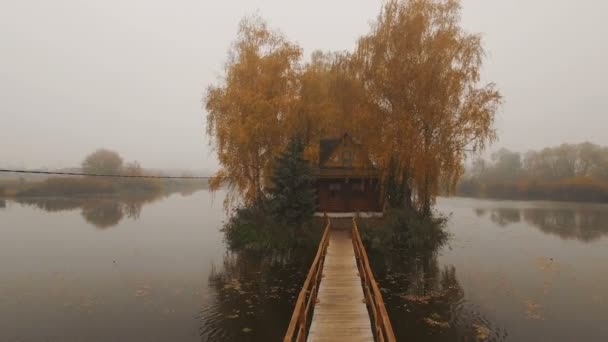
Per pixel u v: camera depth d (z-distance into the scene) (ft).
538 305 49.24
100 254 77.56
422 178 79.15
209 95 85.46
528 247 83.30
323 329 34.81
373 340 32.63
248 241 80.89
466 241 89.76
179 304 49.93
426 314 46.50
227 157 81.71
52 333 41.57
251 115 81.10
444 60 76.43
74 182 222.28
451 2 78.95
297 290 54.90
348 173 96.32
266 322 44.47
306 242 78.48
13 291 54.90
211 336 41.06
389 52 80.94
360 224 83.66
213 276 62.13
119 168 250.98
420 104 76.54
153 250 81.00
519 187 249.55
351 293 44.57
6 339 40.11
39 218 130.21
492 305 49.29
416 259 71.46
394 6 80.64
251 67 86.28
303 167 83.10
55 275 62.80
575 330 42.24
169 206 175.22
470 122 74.43
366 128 82.64
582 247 83.71
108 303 50.24
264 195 89.86
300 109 86.89
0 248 83.35
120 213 146.20
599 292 53.93
